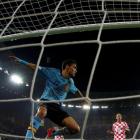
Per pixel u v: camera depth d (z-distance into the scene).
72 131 4.05
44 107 3.93
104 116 22.52
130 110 22.42
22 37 2.78
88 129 22.17
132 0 2.67
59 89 4.09
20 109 18.39
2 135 2.31
